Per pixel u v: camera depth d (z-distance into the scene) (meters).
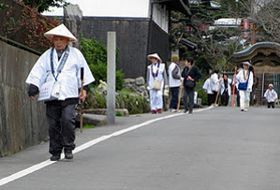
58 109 12.12
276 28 48.12
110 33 19.97
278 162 12.07
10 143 13.45
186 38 54.53
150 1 38.12
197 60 54.44
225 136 16.06
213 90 41.66
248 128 18.33
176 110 27.92
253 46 49.00
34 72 12.02
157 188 9.45
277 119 22.23
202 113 26.12
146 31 37.59
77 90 12.08
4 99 13.38
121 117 22.77
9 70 13.88
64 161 12.10
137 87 35.62
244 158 12.46
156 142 14.80
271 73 49.56
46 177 10.38
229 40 55.78
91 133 16.80
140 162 11.91
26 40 16.02
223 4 56.44
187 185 9.70
